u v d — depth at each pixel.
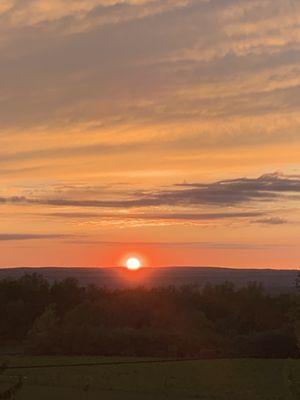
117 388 41.75
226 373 47.81
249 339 59.16
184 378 46.34
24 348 65.50
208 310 75.75
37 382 43.41
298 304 28.30
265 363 51.94
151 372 49.50
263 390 40.62
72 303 81.19
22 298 80.62
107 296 80.44
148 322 71.06
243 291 77.56
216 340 64.69
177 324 70.25
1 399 12.71
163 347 62.06
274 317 73.56
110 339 62.97
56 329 64.25
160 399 37.66
